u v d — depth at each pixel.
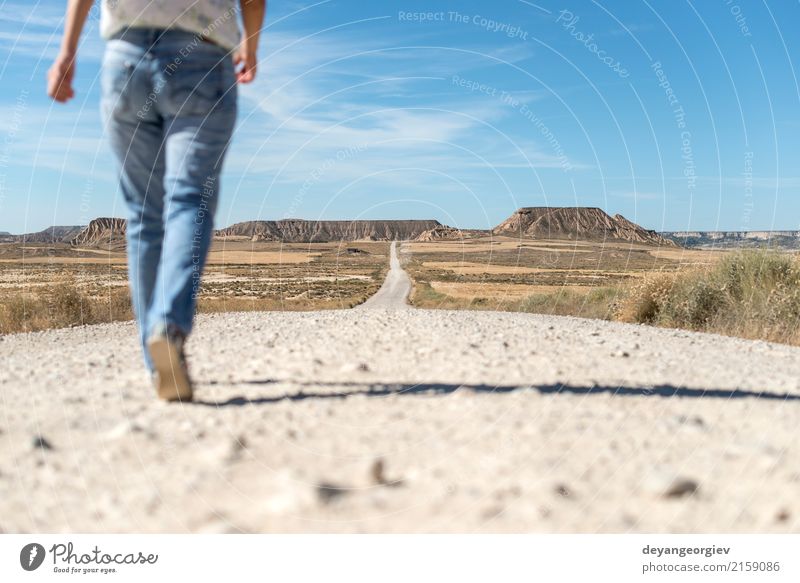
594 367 4.30
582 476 2.21
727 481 2.19
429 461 2.35
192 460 2.38
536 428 2.74
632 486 2.14
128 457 2.42
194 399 3.27
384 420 2.88
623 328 7.96
